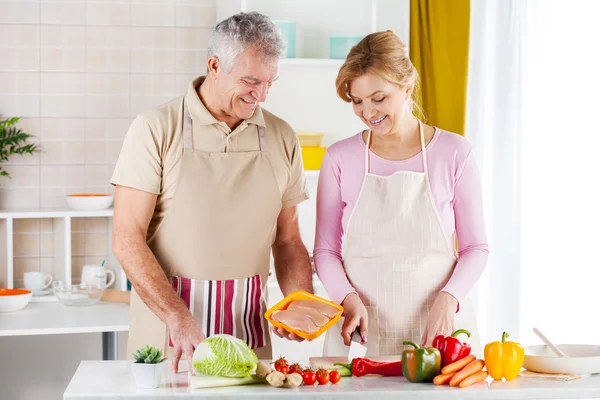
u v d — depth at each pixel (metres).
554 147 4.24
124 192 2.65
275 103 4.39
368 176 2.81
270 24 2.58
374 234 2.80
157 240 2.74
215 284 2.72
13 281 4.44
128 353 2.79
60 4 4.42
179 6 4.51
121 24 4.47
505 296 4.26
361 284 2.82
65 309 4.08
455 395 2.19
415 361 2.26
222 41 2.54
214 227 2.70
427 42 4.24
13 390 4.48
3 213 4.16
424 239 2.78
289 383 2.19
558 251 4.25
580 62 4.19
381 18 4.39
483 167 4.29
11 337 4.44
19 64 4.41
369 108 2.65
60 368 4.51
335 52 4.22
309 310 2.44
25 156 4.44
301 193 2.91
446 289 2.68
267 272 2.85
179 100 2.75
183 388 2.18
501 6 4.23
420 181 2.78
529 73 4.26
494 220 4.28
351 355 2.99
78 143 4.48
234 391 2.16
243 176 2.73
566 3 4.20
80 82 4.46
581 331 4.21
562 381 2.29
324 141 4.44
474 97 4.29
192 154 2.68
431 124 4.25
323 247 2.87
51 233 4.48
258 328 2.79
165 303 2.50
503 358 2.28
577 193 4.21
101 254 4.52
